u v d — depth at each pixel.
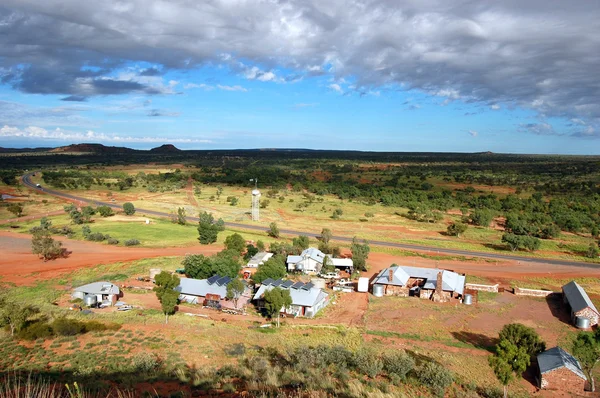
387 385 32.97
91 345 38.16
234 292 54.97
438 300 62.25
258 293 57.84
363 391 29.33
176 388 28.16
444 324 52.84
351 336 46.41
